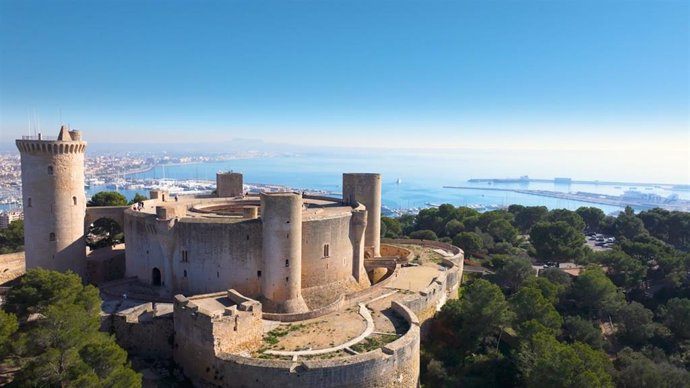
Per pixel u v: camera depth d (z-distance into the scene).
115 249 97.00
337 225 80.31
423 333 77.38
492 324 75.00
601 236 179.88
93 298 59.62
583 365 58.12
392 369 55.59
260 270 74.00
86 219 84.75
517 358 68.38
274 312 70.81
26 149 76.81
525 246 151.50
